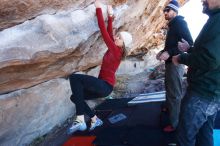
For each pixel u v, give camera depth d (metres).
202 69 2.41
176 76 3.72
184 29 3.58
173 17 3.76
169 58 3.69
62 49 3.31
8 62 2.69
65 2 3.12
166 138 3.82
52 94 4.33
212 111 2.54
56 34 3.09
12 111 3.55
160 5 7.00
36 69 3.40
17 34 2.71
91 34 3.85
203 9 2.53
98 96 3.21
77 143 4.00
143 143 3.75
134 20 5.81
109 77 3.20
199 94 2.49
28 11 2.69
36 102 3.98
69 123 4.88
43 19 2.95
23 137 3.95
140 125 4.37
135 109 5.19
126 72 8.81
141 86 7.45
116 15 4.49
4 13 2.45
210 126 2.82
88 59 4.95
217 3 2.32
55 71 4.05
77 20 3.43
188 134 2.59
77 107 3.12
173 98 3.79
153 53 10.15
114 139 3.96
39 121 4.19
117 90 7.08
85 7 3.64
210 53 2.23
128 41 3.18
